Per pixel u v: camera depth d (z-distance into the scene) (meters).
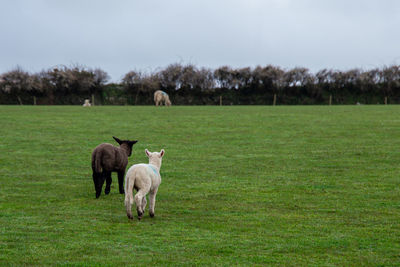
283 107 52.59
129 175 9.55
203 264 7.13
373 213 10.35
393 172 15.27
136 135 25.30
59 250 7.70
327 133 25.69
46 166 16.80
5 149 20.36
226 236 8.59
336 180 14.23
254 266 7.07
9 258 7.30
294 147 21.12
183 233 8.77
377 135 24.52
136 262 7.18
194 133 26.16
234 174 15.42
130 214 9.61
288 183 13.91
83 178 14.85
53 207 10.97
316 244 8.13
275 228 9.18
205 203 11.46
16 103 67.12
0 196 12.18
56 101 68.56
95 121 32.16
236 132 26.53
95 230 8.92
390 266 7.10
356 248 7.93
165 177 14.96
